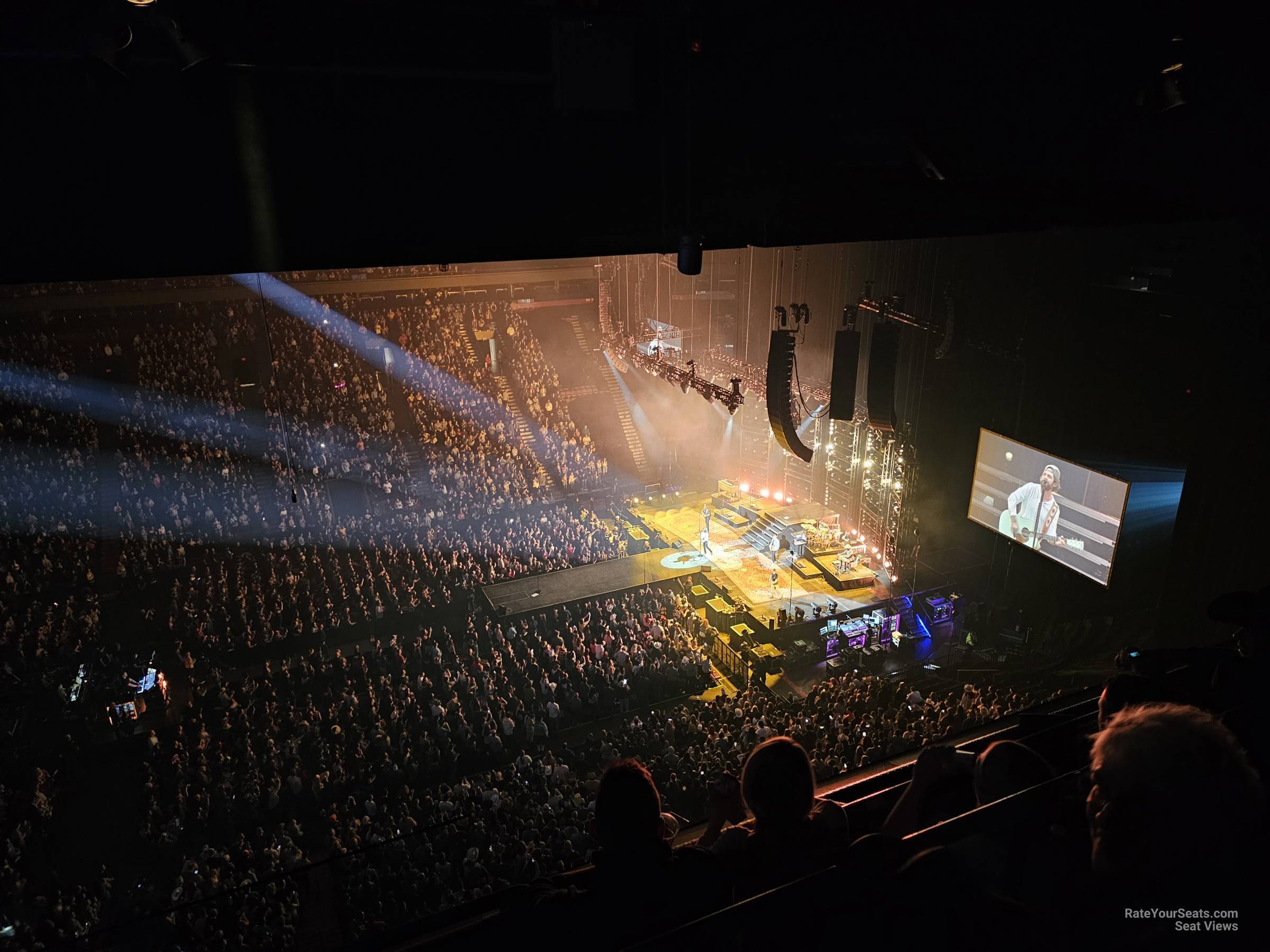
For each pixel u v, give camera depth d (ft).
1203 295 53.98
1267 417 44.57
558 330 140.87
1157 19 27.55
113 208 19.29
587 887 9.96
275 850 49.93
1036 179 29.01
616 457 130.00
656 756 61.87
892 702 68.44
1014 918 7.02
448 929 10.26
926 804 10.48
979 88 27.50
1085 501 70.13
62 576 84.02
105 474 96.89
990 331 80.89
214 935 43.73
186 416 106.42
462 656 77.77
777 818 9.16
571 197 24.08
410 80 21.15
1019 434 79.00
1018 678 72.28
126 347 110.73
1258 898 6.30
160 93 19.01
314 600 83.56
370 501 104.88
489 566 95.35
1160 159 29.01
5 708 67.41
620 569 99.30
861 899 7.29
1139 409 65.36
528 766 60.85
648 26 23.39
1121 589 70.90
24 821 57.67
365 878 47.03
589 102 23.25
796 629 87.61
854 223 27.66
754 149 25.86
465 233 22.93
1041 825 8.05
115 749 66.44
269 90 19.89
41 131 18.31
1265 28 26.25
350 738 65.62
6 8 17.38
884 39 25.89
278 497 100.63
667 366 102.94
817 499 117.80
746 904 7.10
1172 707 6.86
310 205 21.09
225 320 116.78
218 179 20.08
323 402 116.06
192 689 73.41
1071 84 28.19
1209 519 48.01
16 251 18.84
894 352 64.59
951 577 90.84
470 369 129.90
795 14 25.02
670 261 126.41
